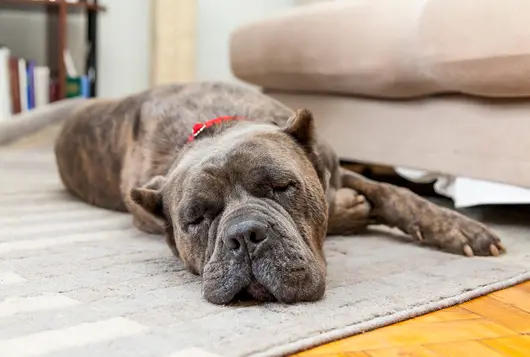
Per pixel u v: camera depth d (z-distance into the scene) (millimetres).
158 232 2264
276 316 1401
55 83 4922
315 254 1585
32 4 4598
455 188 2564
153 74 5129
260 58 3354
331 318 1386
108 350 1217
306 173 1669
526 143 2254
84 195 2848
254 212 1501
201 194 1590
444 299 1541
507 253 2006
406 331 1360
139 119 2404
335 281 1682
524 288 1684
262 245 1454
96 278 1711
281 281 1453
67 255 1953
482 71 2236
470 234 1987
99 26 5320
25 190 3115
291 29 3170
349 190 2234
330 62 2965
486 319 1446
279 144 1682
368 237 2246
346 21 2879
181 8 4992
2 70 4648
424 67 2486
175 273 1766
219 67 5758
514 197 2334
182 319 1393
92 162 2721
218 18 5688
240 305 1490
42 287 1626
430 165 2650
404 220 2115
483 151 2404
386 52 2666
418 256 1960
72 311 1443
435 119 2619
